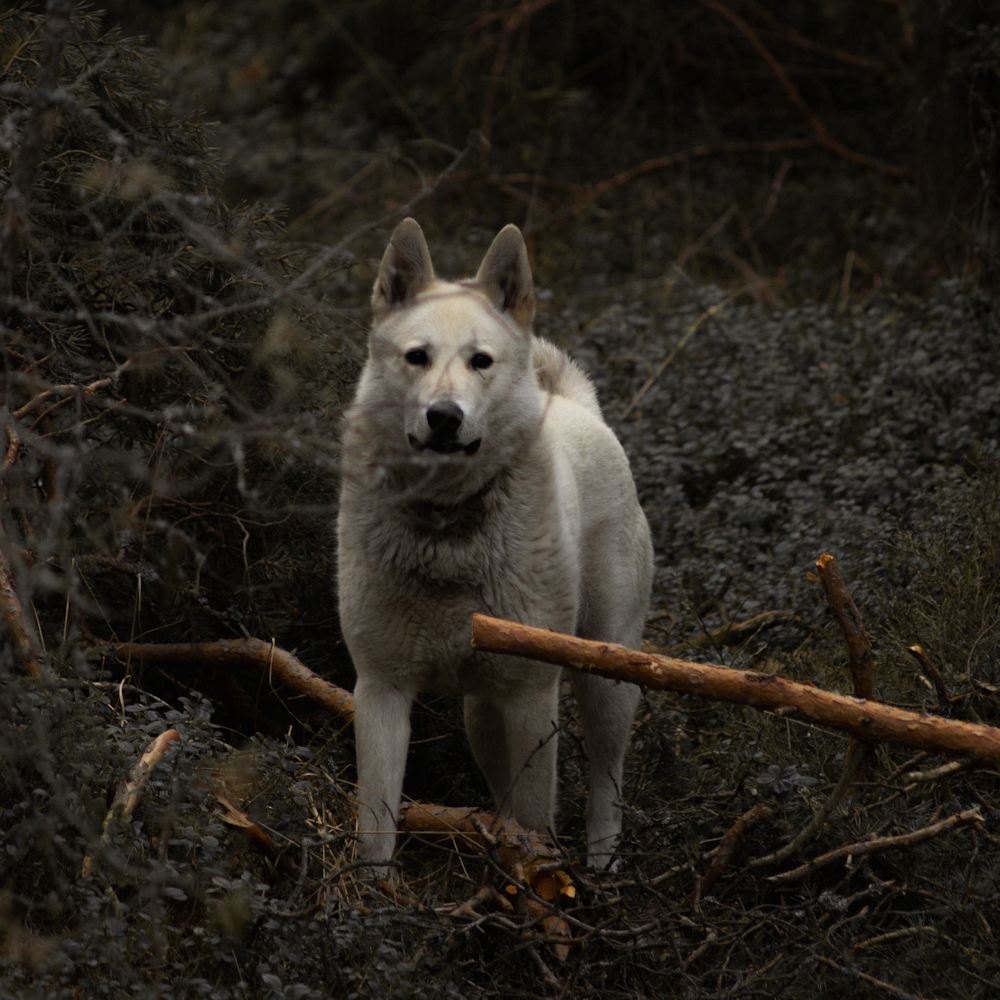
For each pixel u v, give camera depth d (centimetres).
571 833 811
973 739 554
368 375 738
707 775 757
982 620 774
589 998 538
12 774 500
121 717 607
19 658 593
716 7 2066
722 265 1698
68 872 507
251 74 2405
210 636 793
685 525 1058
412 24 2311
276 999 471
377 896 581
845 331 1312
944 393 1151
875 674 786
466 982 539
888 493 1009
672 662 588
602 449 833
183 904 531
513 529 698
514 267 755
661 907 588
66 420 720
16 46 775
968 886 560
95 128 744
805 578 918
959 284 1315
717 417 1202
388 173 1853
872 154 1961
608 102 2169
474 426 676
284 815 602
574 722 858
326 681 788
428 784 840
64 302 748
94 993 460
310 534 823
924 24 1548
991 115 1401
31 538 654
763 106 2130
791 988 528
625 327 1366
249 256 773
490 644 602
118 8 2578
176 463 767
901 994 505
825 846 622
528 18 2058
